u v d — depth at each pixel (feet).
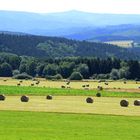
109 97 527.40
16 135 243.60
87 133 258.57
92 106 402.31
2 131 254.88
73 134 253.85
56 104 409.69
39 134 249.75
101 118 321.52
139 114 350.23
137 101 435.12
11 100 440.86
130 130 273.33
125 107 407.03
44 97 493.77
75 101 451.53
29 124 283.59
